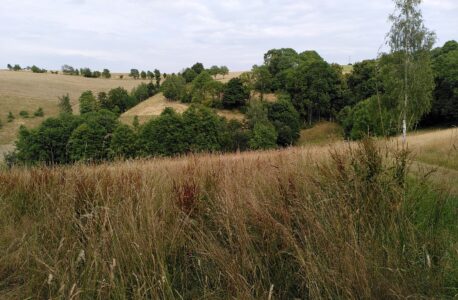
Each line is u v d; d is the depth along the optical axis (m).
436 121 45.84
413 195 2.92
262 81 85.00
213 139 48.78
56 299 2.12
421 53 24.14
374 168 2.88
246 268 2.42
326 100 70.25
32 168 5.48
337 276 2.13
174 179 4.06
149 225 2.78
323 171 3.33
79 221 2.91
